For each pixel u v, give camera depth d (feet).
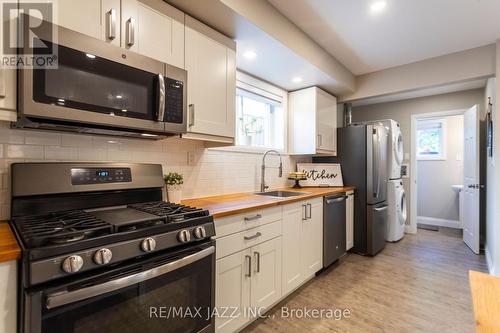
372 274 8.82
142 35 4.64
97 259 2.99
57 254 2.78
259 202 6.38
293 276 7.25
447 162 15.64
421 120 15.66
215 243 4.83
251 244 5.78
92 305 3.05
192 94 5.51
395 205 12.43
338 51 9.09
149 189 5.62
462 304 6.91
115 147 5.44
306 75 9.23
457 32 7.86
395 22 7.32
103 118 3.99
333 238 9.32
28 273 2.61
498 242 8.19
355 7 6.61
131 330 3.41
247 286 5.69
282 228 6.81
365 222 10.69
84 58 3.79
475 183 10.93
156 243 3.59
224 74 6.27
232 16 5.61
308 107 10.48
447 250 11.34
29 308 2.62
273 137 10.69
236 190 8.43
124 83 4.24
